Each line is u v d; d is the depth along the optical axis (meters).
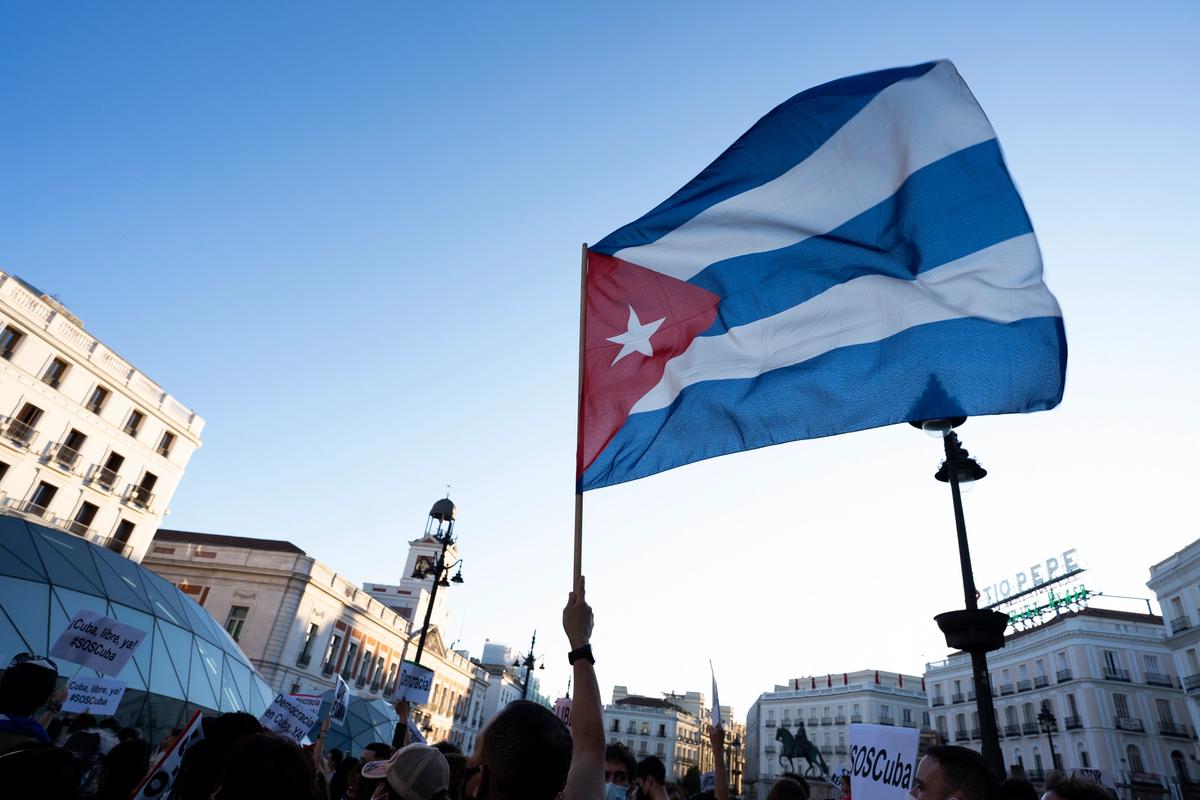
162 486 40.94
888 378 4.96
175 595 19.88
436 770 2.63
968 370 4.82
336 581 46.69
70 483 35.53
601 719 2.49
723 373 5.27
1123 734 46.47
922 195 5.26
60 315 34.72
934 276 5.09
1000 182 5.10
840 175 5.49
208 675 18.23
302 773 2.42
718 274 5.54
